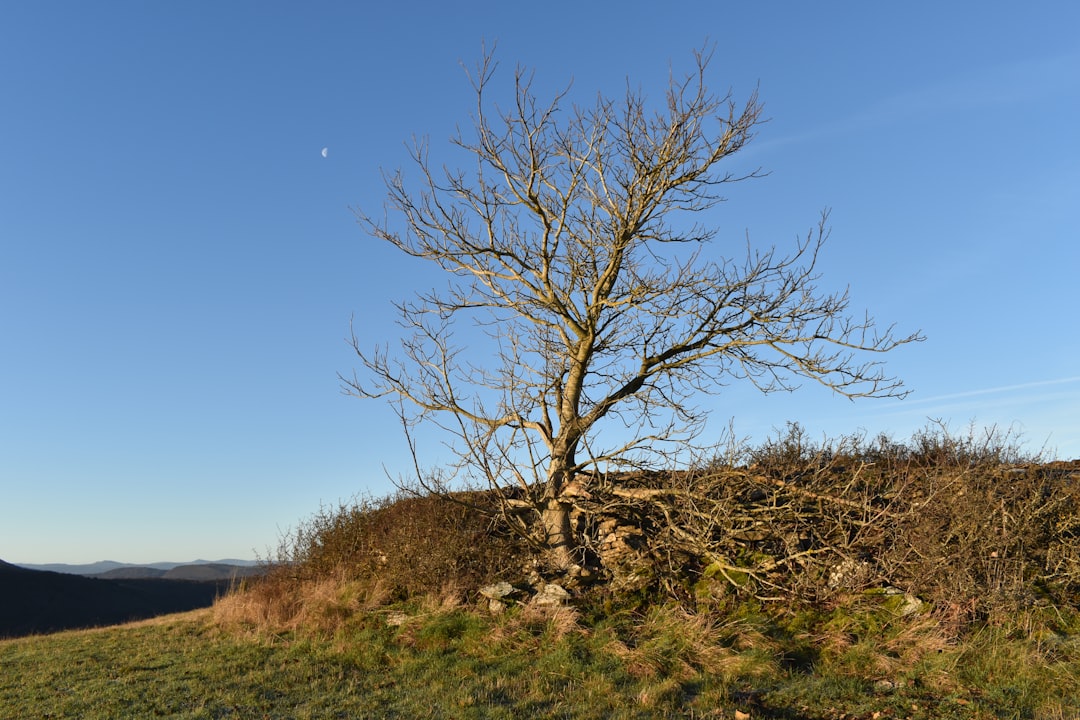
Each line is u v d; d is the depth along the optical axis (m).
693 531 12.48
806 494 12.40
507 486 13.19
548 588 12.48
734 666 9.41
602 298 14.86
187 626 16.70
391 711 8.77
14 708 10.29
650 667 9.59
